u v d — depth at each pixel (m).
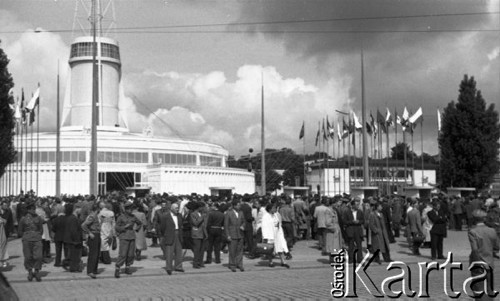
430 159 112.06
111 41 104.88
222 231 20.41
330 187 74.19
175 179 78.62
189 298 12.88
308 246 26.61
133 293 13.85
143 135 91.62
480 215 10.54
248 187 92.75
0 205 28.05
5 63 36.62
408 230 26.16
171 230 18.00
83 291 14.31
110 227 20.41
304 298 12.62
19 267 19.62
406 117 58.75
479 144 58.31
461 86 59.66
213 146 98.25
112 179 82.81
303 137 74.75
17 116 60.16
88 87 103.19
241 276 17.19
